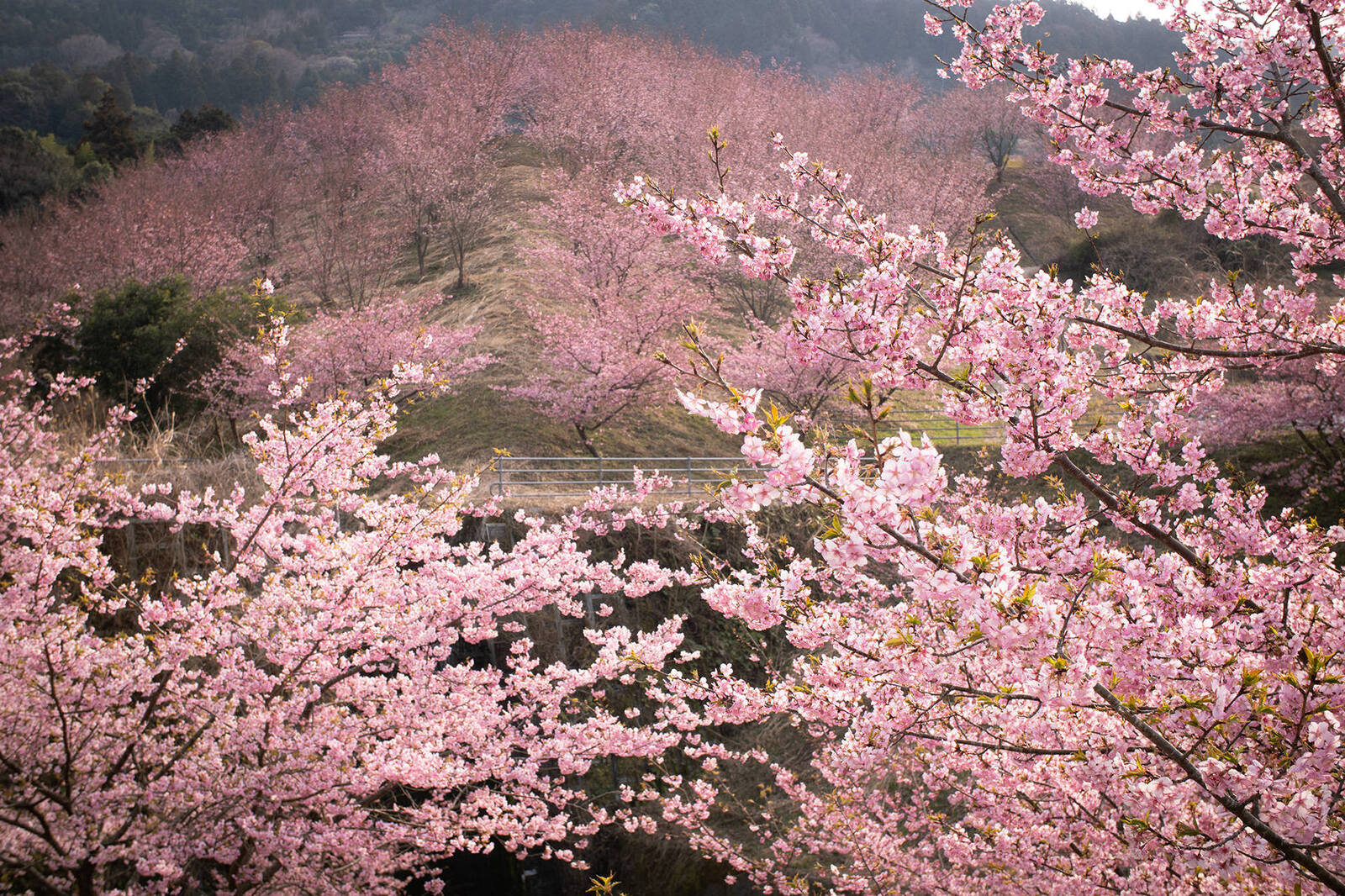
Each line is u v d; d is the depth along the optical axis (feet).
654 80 162.81
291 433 26.96
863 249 15.85
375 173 151.43
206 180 157.89
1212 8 18.26
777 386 74.13
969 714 19.40
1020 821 21.65
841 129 131.85
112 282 108.27
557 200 110.63
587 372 78.28
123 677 24.38
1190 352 16.63
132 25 398.21
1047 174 139.95
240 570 26.84
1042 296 14.47
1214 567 14.73
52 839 22.72
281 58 362.74
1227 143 20.06
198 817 24.61
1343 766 11.84
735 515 22.75
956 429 76.38
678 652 55.26
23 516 24.12
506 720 30.78
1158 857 15.69
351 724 25.99
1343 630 14.11
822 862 42.83
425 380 27.43
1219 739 12.06
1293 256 19.03
